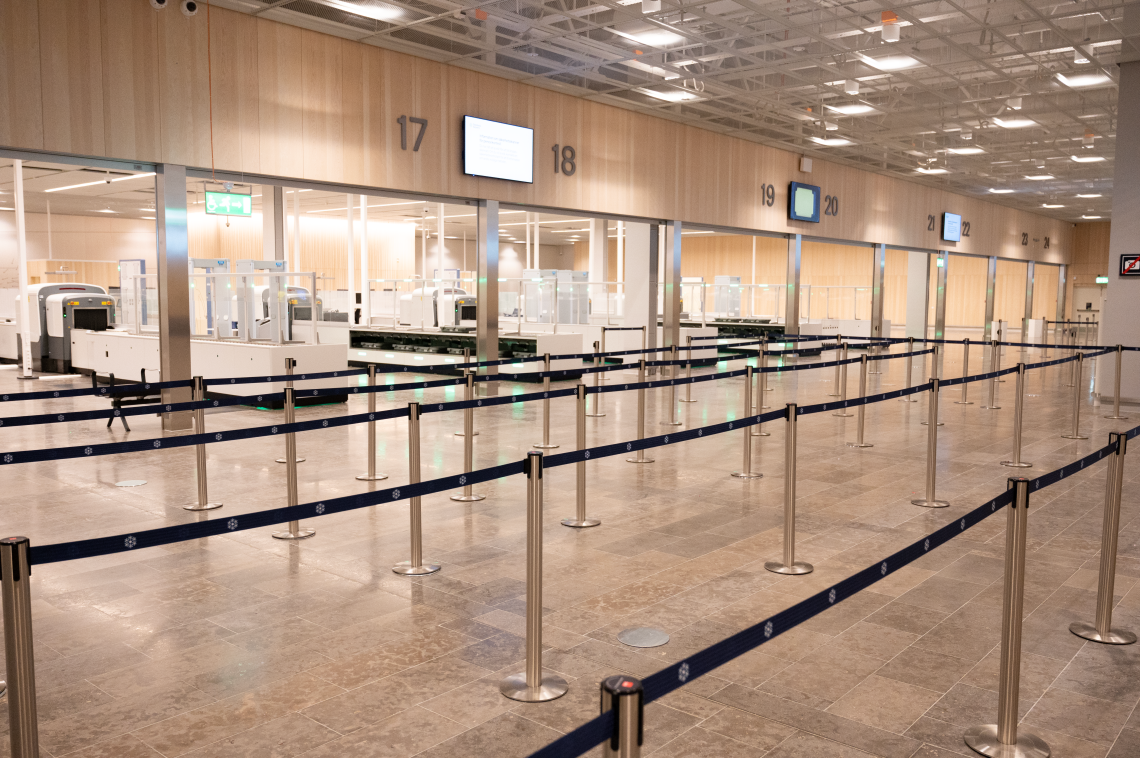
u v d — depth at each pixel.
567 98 15.21
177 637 4.11
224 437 4.61
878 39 12.45
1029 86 15.07
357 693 3.52
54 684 3.61
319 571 5.09
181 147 10.38
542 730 3.21
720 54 13.04
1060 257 38.38
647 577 4.99
